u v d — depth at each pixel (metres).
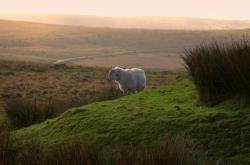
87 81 37.62
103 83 36.19
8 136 7.58
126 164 5.63
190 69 8.98
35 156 6.48
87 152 5.92
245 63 7.82
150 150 5.79
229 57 8.21
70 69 53.19
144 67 116.88
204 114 7.80
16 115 12.41
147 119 8.16
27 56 133.12
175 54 162.62
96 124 8.52
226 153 6.74
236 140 6.91
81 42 195.25
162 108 8.77
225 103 8.13
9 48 162.50
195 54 8.88
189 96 9.48
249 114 7.43
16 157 6.74
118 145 7.52
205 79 8.51
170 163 5.57
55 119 9.66
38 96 25.56
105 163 5.80
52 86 31.83
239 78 7.90
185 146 6.56
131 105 9.45
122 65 119.94
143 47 188.12
